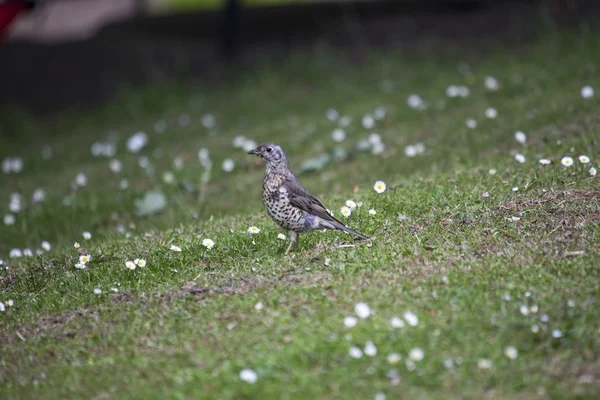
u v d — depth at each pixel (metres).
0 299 10.22
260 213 12.88
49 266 11.38
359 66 26.58
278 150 10.63
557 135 14.91
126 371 8.10
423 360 7.77
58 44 33.16
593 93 17.56
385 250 10.20
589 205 10.95
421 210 11.55
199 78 28.56
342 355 7.91
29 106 28.56
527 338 8.05
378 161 16.62
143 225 14.90
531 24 26.56
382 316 8.55
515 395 7.32
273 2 36.88
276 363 7.84
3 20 23.64
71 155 22.95
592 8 26.30
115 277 10.48
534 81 20.23
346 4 31.47
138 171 19.44
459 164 14.35
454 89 19.72
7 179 21.31
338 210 12.03
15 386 8.08
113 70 30.25
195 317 8.98
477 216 11.02
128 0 41.84
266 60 28.92
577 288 8.85
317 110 22.88
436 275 9.40
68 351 8.66
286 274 9.79
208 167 17.75
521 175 12.49
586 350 7.87
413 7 30.34
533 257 9.66
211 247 10.99
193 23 33.38
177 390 7.61
